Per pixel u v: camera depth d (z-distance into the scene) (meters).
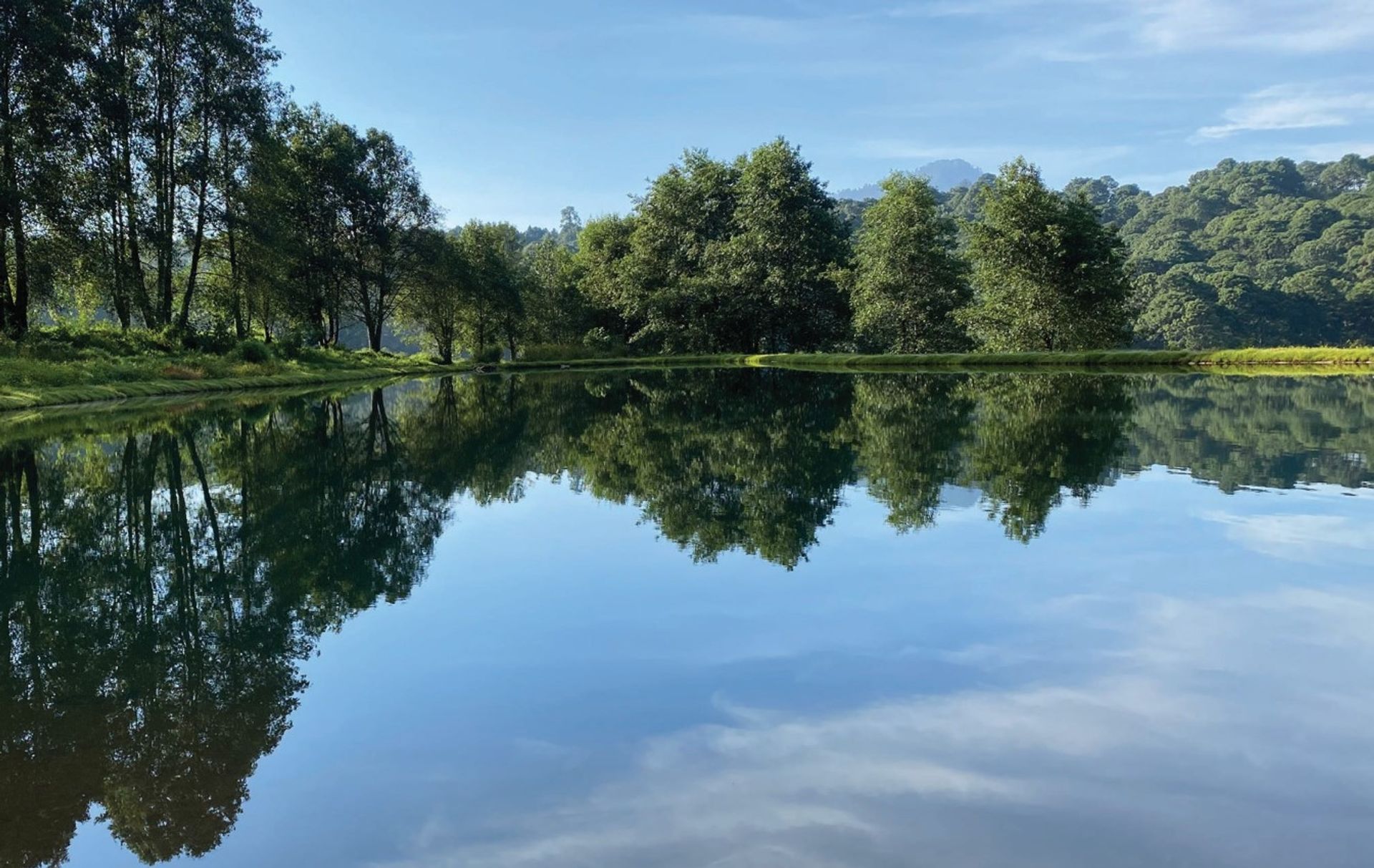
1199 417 12.41
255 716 3.27
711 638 3.96
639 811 2.50
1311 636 3.81
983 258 36.44
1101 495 7.08
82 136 24.06
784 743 2.90
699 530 6.30
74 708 3.38
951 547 5.53
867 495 7.39
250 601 4.82
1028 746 2.84
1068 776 2.65
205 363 26.98
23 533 6.67
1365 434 10.32
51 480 9.12
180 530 6.73
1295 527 5.86
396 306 51.56
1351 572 4.77
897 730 2.98
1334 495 6.90
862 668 3.55
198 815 2.55
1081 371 26.55
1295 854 2.22
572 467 9.79
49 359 21.66
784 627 4.09
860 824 2.39
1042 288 34.53
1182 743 2.85
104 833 2.49
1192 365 28.34
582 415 17.06
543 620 4.30
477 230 55.19
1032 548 5.44
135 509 7.58
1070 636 3.87
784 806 2.51
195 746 3.03
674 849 2.29
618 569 5.29
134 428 14.42
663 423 14.78
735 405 18.47
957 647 3.77
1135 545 5.46
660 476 8.94
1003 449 9.93
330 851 2.35
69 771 2.88
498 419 16.39
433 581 5.14
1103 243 35.50
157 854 2.35
